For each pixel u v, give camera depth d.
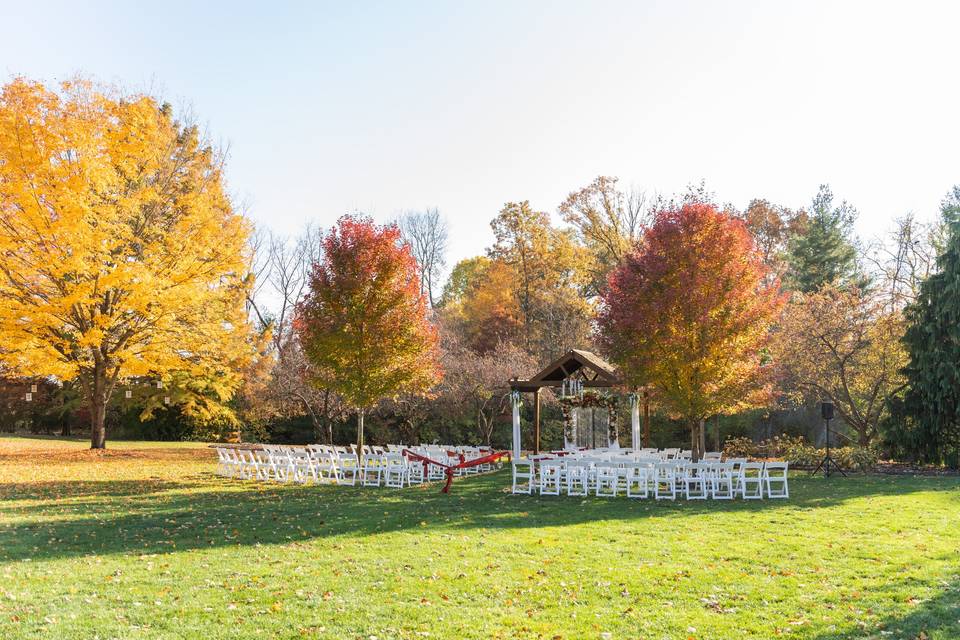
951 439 23.30
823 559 9.67
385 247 21.19
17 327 24.08
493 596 7.97
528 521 13.21
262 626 6.86
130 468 23.42
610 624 7.02
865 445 26.41
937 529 11.73
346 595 7.94
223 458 22.80
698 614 7.31
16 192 22.83
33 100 23.25
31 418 46.12
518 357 37.06
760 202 46.78
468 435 38.97
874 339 27.58
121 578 8.65
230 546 10.79
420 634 6.67
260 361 36.16
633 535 11.67
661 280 18.67
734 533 11.77
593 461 17.41
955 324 23.14
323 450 26.50
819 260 46.59
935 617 7.05
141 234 26.47
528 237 46.16
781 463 16.25
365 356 20.98
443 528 12.42
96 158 23.83
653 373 18.53
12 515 13.55
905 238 37.97
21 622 6.81
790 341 27.84
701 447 21.84
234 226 27.64
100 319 24.25
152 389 38.06
